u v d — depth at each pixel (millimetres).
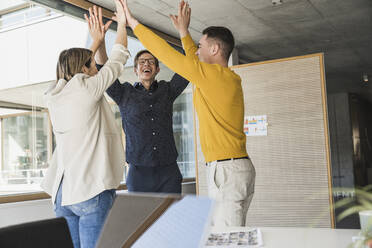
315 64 4324
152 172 2641
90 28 2309
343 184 11641
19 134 3439
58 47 3912
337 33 6004
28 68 3584
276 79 4508
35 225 961
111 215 733
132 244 681
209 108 2053
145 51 2830
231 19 5043
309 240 999
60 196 1862
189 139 5789
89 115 1855
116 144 1972
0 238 891
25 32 3576
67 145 1839
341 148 11875
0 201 3121
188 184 5535
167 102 2764
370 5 4848
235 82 2053
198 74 1954
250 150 4609
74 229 1901
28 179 3459
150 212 684
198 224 616
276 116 4496
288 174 4414
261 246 956
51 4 3773
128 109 2672
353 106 12391
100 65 2461
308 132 4336
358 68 8844
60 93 1836
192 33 5480
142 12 4547
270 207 4469
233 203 1991
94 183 1815
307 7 4809
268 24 5352
